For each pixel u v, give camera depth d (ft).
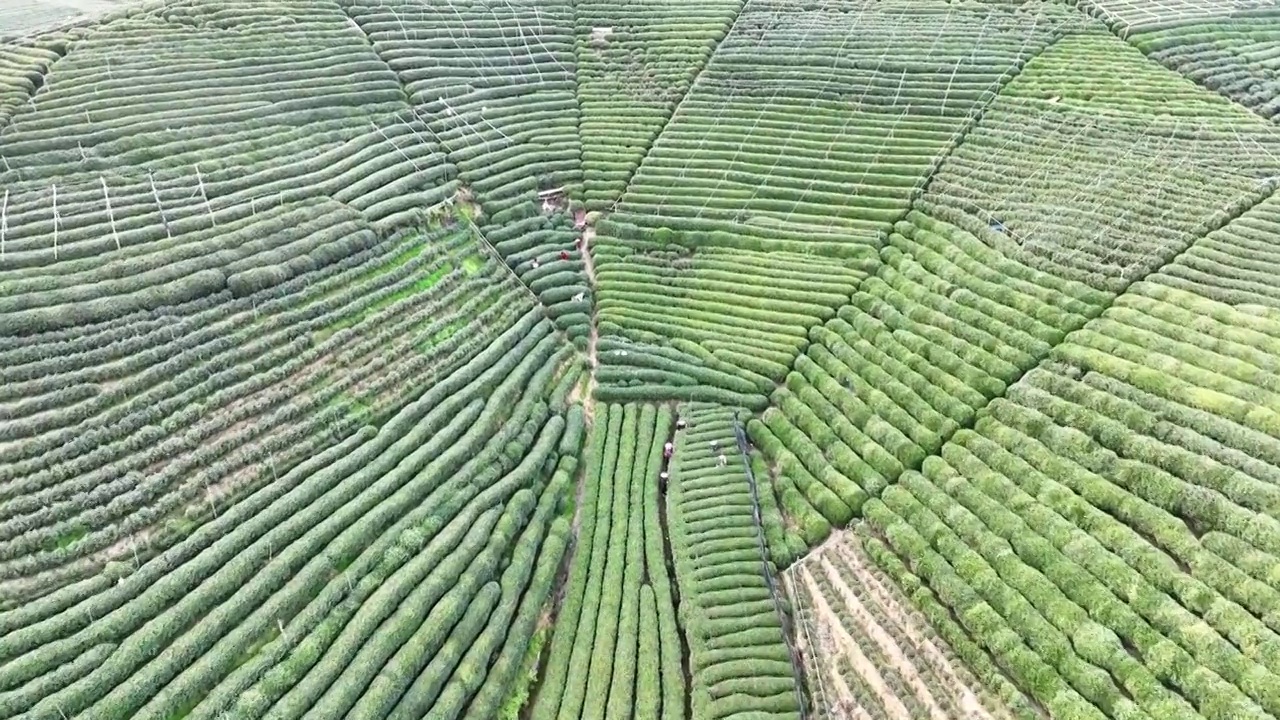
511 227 187.11
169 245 156.56
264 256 158.51
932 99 206.08
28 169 163.12
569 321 171.83
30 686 104.47
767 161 198.59
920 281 167.53
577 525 143.02
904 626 123.13
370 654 114.11
